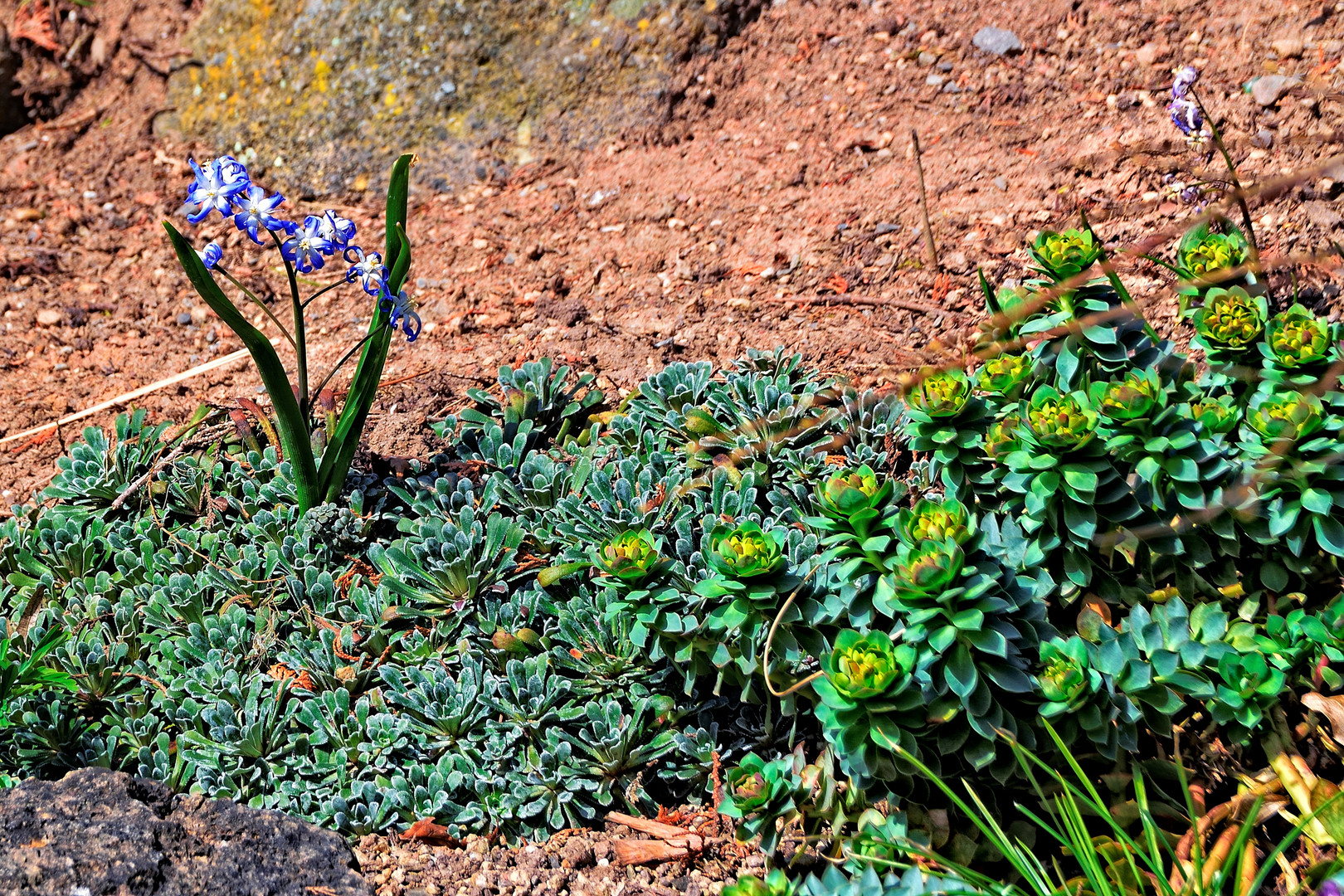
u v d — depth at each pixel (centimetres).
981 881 212
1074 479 230
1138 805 221
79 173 508
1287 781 231
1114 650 223
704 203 445
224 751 256
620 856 245
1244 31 445
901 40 490
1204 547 247
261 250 462
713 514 302
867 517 221
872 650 210
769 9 512
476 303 413
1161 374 274
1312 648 238
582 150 483
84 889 207
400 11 509
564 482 318
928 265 393
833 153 453
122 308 431
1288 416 237
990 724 211
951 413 249
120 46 551
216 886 216
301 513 310
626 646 268
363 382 299
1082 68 458
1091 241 268
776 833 230
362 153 496
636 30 495
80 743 263
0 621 283
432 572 289
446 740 263
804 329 375
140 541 313
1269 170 385
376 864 241
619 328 390
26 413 373
